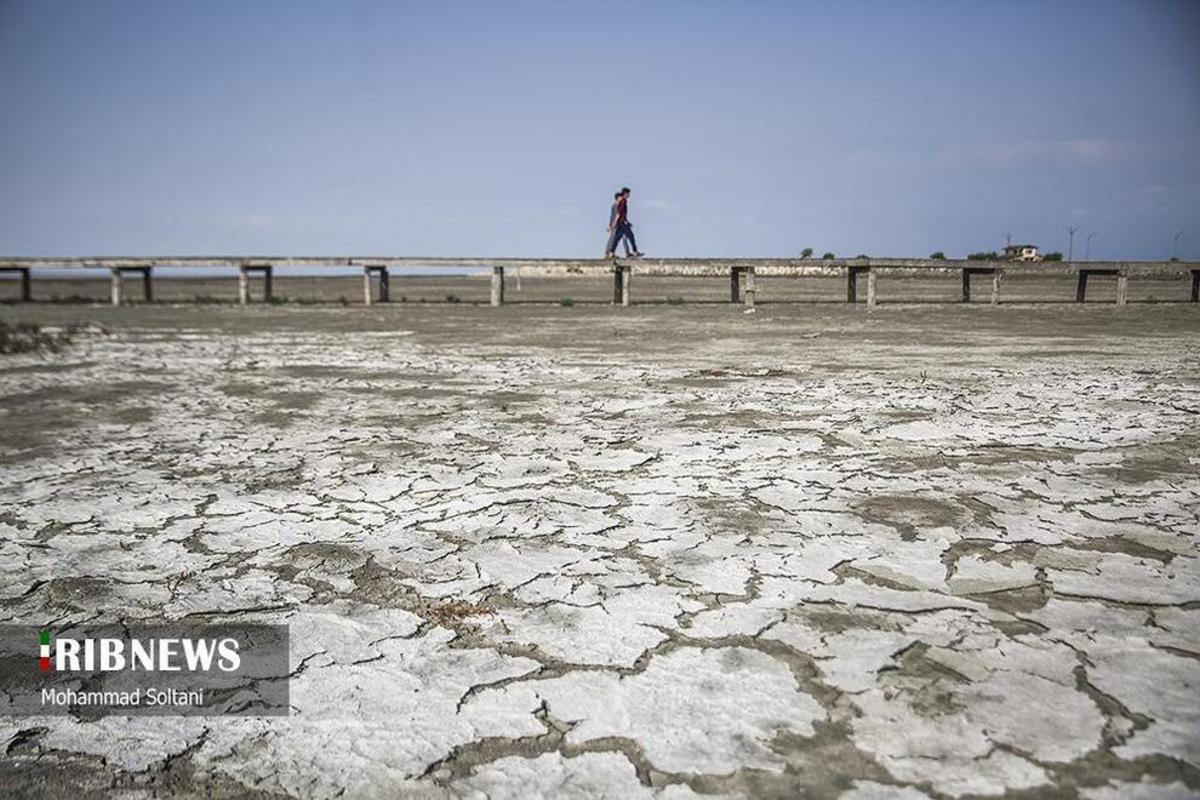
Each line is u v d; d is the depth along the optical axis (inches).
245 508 132.9
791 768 62.8
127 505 135.6
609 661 80.0
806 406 210.5
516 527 120.2
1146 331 405.4
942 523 116.5
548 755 65.7
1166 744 64.3
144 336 469.1
